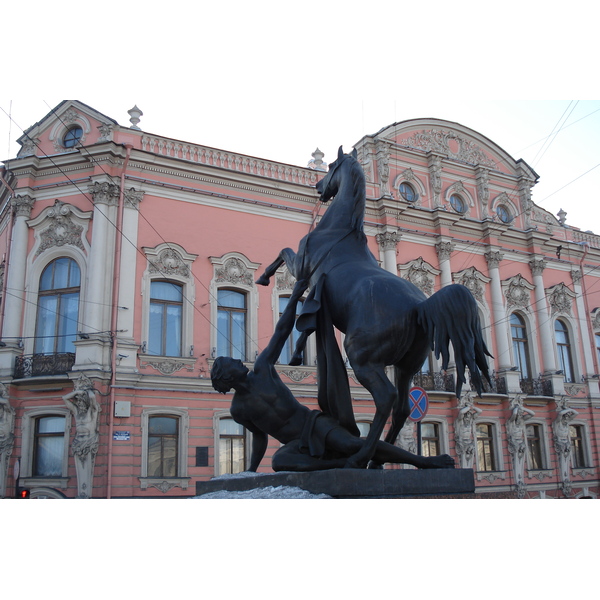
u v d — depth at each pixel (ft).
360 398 57.72
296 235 61.57
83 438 47.37
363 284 13.39
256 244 59.41
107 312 51.39
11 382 50.01
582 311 79.71
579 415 75.25
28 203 54.60
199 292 55.77
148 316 52.90
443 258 69.56
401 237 67.77
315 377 58.59
